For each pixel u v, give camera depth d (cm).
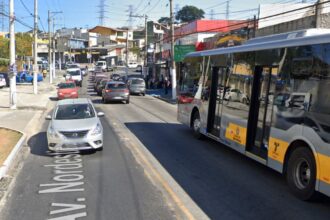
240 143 1108
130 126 1873
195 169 1059
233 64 1188
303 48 823
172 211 742
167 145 1395
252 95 1046
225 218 708
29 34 10288
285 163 876
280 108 898
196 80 1527
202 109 1441
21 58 9081
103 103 3203
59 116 1333
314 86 776
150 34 7800
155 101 3478
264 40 1080
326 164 729
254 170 1054
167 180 951
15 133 1647
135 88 4178
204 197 825
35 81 4000
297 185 828
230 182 938
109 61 13375
